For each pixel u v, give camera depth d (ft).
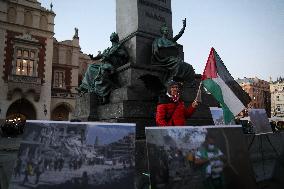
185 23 19.80
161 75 17.66
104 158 6.26
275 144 18.07
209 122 17.92
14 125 66.90
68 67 104.32
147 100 16.31
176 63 17.57
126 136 6.52
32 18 90.79
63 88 101.86
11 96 83.87
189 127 6.98
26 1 89.81
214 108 17.35
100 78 17.95
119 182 6.16
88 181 6.04
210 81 12.09
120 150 6.40
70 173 6.04
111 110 16.14
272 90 223.51
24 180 5.88
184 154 6.66
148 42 19.06
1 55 83.61
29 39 88.89
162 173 6.30
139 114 15.44
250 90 221.46
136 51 18.40
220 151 7.11
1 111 81.66
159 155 6.41
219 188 6.75
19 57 87.45
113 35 19.77
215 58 12.26
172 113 11.39
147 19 19.45
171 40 19.54
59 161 6.09
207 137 7.09
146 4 19.70
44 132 6.27
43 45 91.56
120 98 16.31
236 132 7.55
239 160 7.29
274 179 11.76
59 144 6.22
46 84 90.74
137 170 10.03
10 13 87.25
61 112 101.40
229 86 12.30
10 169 12.94
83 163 6.15
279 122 53.21
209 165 6.83
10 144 36.17
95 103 17.85
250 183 7.15
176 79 17.21
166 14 20.65
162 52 18.42
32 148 6.13
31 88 86.48
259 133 16.65
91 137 6.37
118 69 17.83
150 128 6.54
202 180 6.63
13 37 86.38
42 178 5.93
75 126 6.41
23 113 90.27
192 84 18.16
